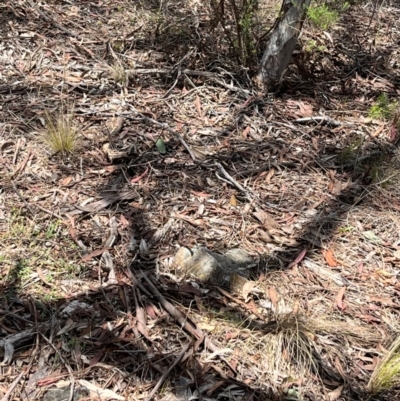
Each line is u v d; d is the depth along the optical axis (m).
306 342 1.59
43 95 2.46
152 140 2.28
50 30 2.87
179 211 1.98
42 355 1.50
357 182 2.23
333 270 1.85
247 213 2.01
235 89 2.63
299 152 2.34
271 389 1.49
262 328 1.62
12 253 1.76
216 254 1.81
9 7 2.93
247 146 2.34
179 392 1.46
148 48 2.85
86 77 2.61
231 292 1.73
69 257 1.77
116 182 2.07
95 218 1.92
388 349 1.62
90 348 1.53
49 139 2.18
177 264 1.78
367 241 1.97
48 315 1.60
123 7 3.12
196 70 2.73
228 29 2.92
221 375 1.50
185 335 1.58
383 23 3.47
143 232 1.88
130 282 1.71
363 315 1.72
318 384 1.52
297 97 2.70
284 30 2.54
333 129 2.52
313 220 2.02
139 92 2.57
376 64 3.03
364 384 1.54
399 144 2.48
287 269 1.83
